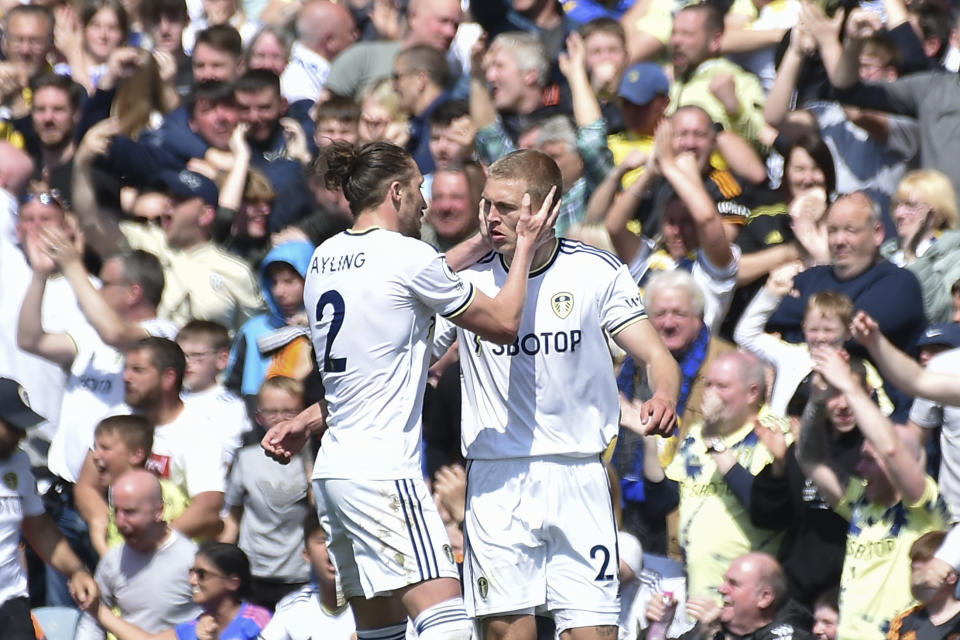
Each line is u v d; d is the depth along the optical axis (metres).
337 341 21.03
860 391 24.45
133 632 26.48
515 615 21.52
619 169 30.62
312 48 39.22
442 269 20.64
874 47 33.56
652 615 25.62
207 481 28.08
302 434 22.19
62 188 35.50
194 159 34.81
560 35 37.25
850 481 25.02
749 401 26.17
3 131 37.19
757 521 25.59
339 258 21.17
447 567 20.97
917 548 23.61
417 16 37.53
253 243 33.34
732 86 34.00
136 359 28.36
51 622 27.16
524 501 21.28
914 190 29.88
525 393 21.22
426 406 26.42
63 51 42.03
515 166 20.83
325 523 21.50
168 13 40.34
